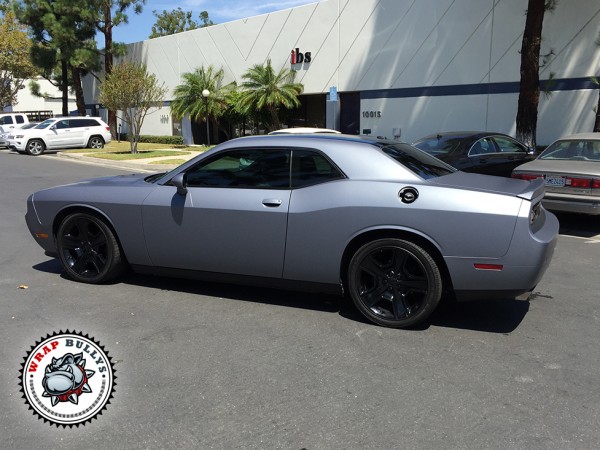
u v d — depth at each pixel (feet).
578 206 24.90
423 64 64.23
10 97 148.77
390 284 13.79
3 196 37.73
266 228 14.62
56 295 16.49
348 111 74.59
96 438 9.20
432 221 13.02
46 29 105.29
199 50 95.30
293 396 10.54
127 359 12.10
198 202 15.39
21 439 9.16
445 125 63.41
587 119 52.29
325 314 14.96
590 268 19.95
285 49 80.12
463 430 9.39
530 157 34.65
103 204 16.70
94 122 88.38
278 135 15.60
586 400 10.39
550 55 53.57
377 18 67.77
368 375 11.41
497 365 11.87
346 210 13.74
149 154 72.95
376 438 9.16
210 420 9.72
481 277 12.96
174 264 16.25
